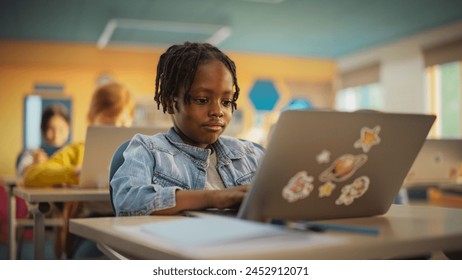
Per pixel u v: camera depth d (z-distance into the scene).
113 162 1.22
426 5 6.52
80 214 2.12
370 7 6.55
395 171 0.94
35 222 1.75
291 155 0.81
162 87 1.26
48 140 4.12
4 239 3.99
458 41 7.47
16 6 6.42
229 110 1.23
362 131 0.85
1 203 3.70
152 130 1.97
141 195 1.01
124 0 6.14
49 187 2.12
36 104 8.66
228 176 1.28
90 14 6.80
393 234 0.69
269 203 0.84
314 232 0.70
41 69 8.72
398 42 8.61
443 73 8.01
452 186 3.04
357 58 9.66
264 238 0.63
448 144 3.01
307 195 0.86
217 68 1.18
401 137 0.91
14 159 8.53
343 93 10.20
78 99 8.85
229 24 7.34
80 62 8.87
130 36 8.24
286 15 6.87
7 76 8.58
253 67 9.73
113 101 2.35
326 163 0.85
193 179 1.22
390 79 8.86
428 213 1.00
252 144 1.43
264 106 9.75
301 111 0.77
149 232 0.71
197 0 6.13
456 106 7.82
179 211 0.98
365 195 0.93
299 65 9.99
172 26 7.47
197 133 1.21
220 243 0.60
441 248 0.68
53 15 6.87
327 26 7.54
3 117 8.54
